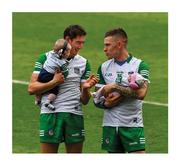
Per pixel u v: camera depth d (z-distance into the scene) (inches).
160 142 1115.9
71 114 934.4
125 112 926.4
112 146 933.2
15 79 1327.5
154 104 1249.4
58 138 932.6
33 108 1211.9
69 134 936.3
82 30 933.2
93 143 1101.7
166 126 1170.0
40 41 1512.1
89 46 1486.2
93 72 1366.9
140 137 930.1
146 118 1195.3
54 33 1555.1
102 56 1437.0
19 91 1272.1
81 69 939.3
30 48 1472.7
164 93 1296.8
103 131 936.9
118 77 926.4
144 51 1494.8
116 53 926.4
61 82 920.3
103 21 1628.9
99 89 926.4
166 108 1234.0
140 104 932.0
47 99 928.9
